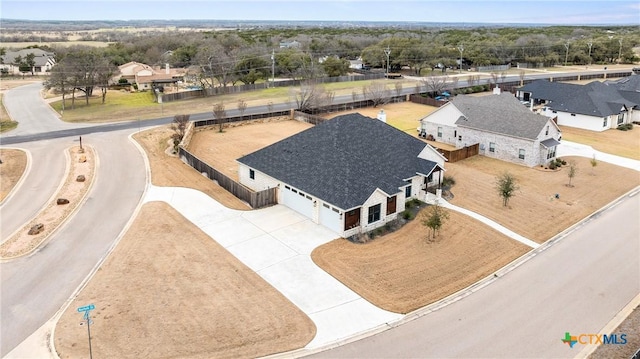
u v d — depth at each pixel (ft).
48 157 147.95
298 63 347.36
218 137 176.96
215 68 310.86
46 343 63.93
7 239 94.27
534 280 81.92
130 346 62.95
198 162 134.82
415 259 88.02
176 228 99.30
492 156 154.51
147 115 215.72
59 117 212.23
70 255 87.81
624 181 134.21
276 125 198.18
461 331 67.67
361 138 117.91
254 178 119.96
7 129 185.57
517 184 128.98
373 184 100.37
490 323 69.62
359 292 76.79
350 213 94.99
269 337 65.31
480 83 294.46
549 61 417.90
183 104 247.91
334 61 345.72
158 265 84.17
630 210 113.70
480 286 79.92
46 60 403.34
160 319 68.80
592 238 98.48
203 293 75.56
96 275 80.94
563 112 201.77
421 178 115.75
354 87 303.68
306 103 214.69
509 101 184.44
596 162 149.48
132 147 160.15
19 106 242.17
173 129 169.89
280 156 117.29
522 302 75.15
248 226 100.17
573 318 70.95
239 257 87.20
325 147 113.09
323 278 80.59
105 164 141.90
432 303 74.49
